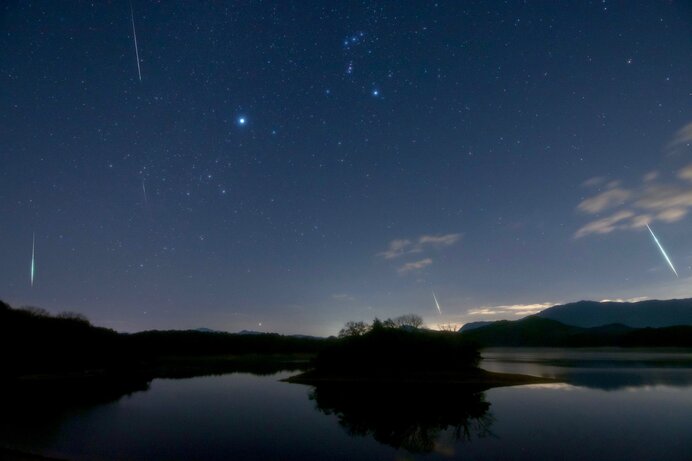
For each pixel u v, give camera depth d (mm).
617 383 36312
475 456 16531
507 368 51938
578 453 16516
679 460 15477
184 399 31453
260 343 98875
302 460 16438
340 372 42875
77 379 45406
